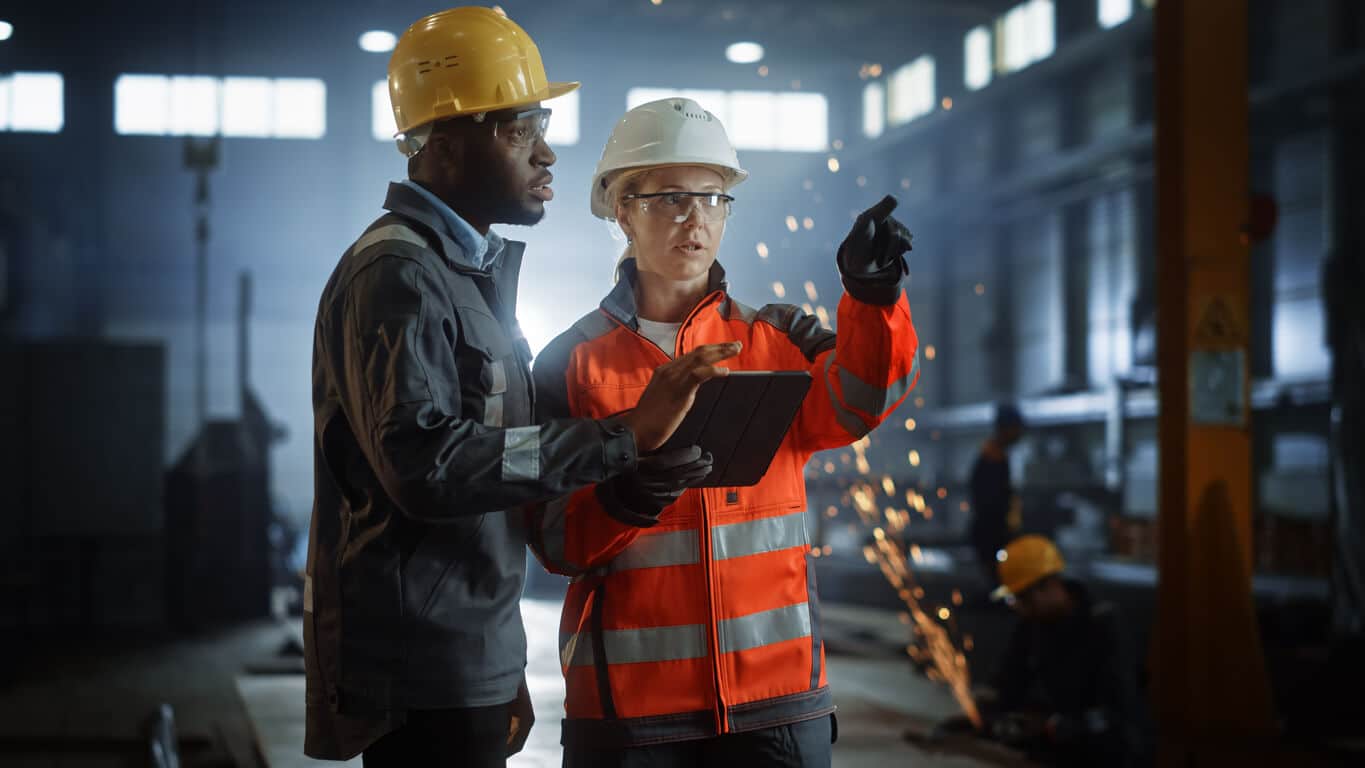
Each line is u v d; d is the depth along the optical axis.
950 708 5.63
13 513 10.91
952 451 20.97
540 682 4.79
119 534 11.01
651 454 1.69
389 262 1.62
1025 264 19.88
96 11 20.05
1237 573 4.80
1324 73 14.23
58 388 11.13
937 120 20.53
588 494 1.79
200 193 11.93
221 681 7.34
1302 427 14.58
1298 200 15.00
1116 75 17.78
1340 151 14.30
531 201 1.78
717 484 1.82
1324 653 5.55
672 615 1.86
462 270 1.71
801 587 1.94
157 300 21.25
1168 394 4.98
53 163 20.27
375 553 1.61
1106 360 18.02
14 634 10.08
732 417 1.71
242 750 4.99
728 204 2.00
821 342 1.99
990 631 6.49
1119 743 4.27
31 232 19.27
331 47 20.59
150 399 11.30
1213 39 4.98
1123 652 4.44
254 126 20.70
